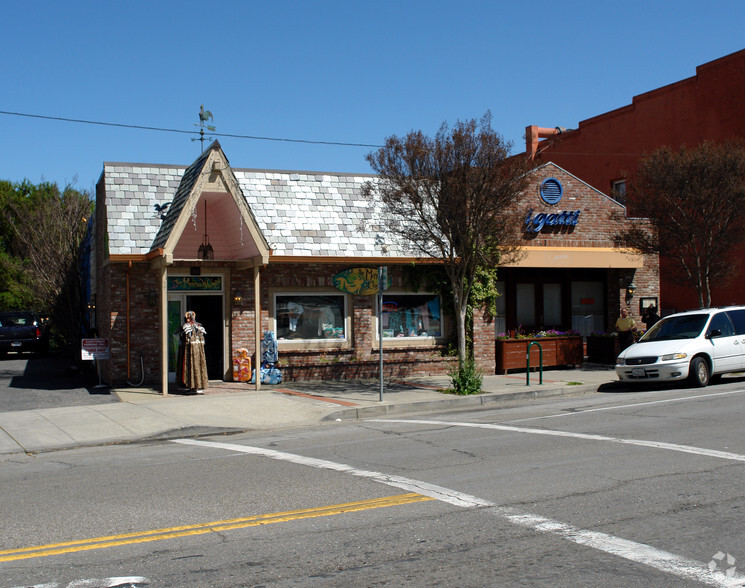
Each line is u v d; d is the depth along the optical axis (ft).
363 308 60.49
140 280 54.60
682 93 85.92
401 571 16.84
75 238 79.30
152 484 26.32
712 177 59.77
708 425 35.63
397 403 47.57
